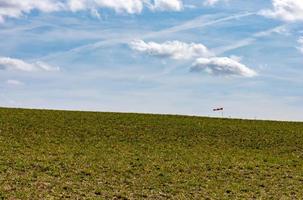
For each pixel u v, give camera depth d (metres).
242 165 39.78
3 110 62.28
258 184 34.56
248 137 54.62
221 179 35.16
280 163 42.16
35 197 27.52
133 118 63.53
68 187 29.95
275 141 53.22
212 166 38.75
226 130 58.34
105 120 59.81
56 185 30.27
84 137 48.09
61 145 43.00
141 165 37.19
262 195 31.75
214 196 30.58
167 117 67.00
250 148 48.84
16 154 37.47
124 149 43.53
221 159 41.78
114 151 42.09
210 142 50.53
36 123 53.75
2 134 46.03
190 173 36.16
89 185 30.94
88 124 55.84
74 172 33.59
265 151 47.75
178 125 59.81
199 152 44.69
